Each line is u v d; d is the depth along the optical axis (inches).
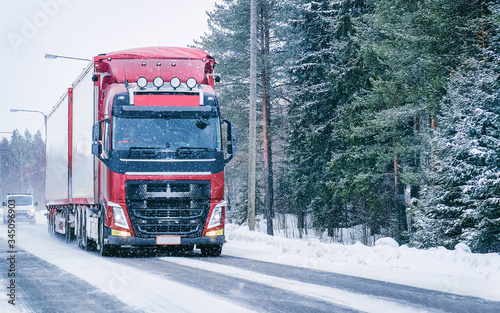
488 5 730.8
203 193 535.2
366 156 961.5
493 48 676.7
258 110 1605.6
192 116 545.3
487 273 368.5
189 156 534.6
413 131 936.3
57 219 921.5
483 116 583.5
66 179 756.0
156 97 544.4
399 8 888.3
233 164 1701.5
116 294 298.5
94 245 643.5
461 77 650.8
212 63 605.3
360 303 267.9
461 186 566.3
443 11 781.9
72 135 728.3
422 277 369.4
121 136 530.3
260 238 731.4
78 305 267.3
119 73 573.0
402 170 963.3
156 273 393.7
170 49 609.0
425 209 607.8
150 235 525.0
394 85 884.0
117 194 522.6
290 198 1343.5
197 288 316.5
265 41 1556.3
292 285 329.7
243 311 246.1
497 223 550.0
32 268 434.6
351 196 994.7
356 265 448.5
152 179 526.0
